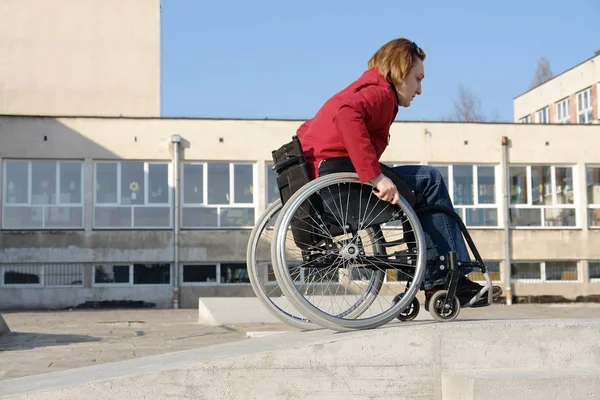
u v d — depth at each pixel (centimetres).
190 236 2630
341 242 440
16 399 370
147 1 3256
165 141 2655
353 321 429
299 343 396
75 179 2623
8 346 1073
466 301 459
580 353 414
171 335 1248
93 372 411
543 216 2880
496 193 2852
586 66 3775
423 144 2805
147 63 3241
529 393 384
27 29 3186
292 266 448
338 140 438
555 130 2875
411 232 448
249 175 2712
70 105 3192
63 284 2570
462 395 387
